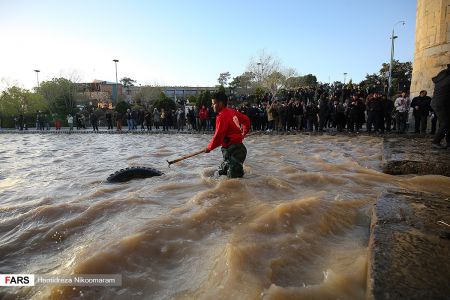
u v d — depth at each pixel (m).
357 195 4.42
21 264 2.68
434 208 3.17
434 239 2.39
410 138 11.79
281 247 2.79
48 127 29.89
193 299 2.11
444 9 13.69
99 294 2.21
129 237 2.91
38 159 9.31
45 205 4.09
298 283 2.28
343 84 31.36
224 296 2.09
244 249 2.66
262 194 4.45
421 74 15.15
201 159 8.38
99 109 33.50
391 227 2.66
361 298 2.08
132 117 24.47
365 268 2.37
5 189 5.45
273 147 10.91
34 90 40.19
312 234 3.05
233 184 4.81
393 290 1.71
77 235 3.23
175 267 2.55
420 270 1.93
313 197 4.03
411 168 5.76
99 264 2.53
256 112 18.55
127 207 3.98
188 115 21.84
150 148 11.80
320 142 12.26
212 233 3.15
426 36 14.73
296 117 17.75
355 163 6.98
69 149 12.13
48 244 3.06
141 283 2.33
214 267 2.47
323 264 2.55
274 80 44.53
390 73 24.42
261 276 2.32
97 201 4.31
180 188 4.99
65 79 40.94
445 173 5.45
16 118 32.22
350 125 16.19
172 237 3.02
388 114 15.09
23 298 2.20
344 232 3.23
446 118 7.43
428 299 1.62
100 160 8.78
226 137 5.39
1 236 3.26
